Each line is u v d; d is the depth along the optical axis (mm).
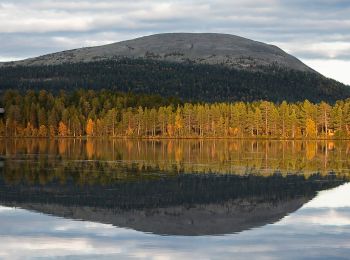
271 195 62344
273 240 40406
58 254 36781
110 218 48781
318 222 46812
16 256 36344
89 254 36781
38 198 59094
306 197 60906
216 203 57156
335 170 89625
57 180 74500
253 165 98000
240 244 39281
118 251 37500
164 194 62938
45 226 45062
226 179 76812
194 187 68625
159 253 37031
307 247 38406
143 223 46656
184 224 46281
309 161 107250
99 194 62375
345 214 50406
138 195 61969
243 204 56688
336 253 36938
